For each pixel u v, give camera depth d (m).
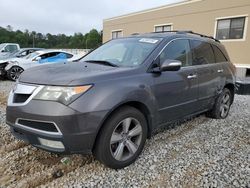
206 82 4.53
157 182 2.86
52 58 11.72
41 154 3.48
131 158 3.21
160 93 3.51
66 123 2.62
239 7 14.65
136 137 3.30
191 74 4.10
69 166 3.18
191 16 17.75
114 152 3.04
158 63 3.59
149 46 3.78
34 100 2.76
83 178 2.92
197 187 2.77
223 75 5.11
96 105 2.73
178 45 4.05
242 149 3.78
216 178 2.94
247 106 6.80
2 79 11.61
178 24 18.89
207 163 3.30
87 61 3.95
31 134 2.81
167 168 3.16
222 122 5.11
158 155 3.51
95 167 3.16
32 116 2.72
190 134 4.36
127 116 3.09
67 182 2.84
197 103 4.39
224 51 5.45
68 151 2.72
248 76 14.82
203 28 16.97
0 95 7.50
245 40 14.55
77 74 2.90
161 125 3.72
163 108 3.62
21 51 14.06
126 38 4.42
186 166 3.22
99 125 2.77
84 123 2.68
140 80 3.25
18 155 3.45
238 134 4.42
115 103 2.86
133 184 2.81
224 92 5.27
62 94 2.66
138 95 3.15
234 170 3.13
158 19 20.61
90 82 2.78
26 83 2.93
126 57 3.79
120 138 3.08
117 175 2.99
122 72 3.15
